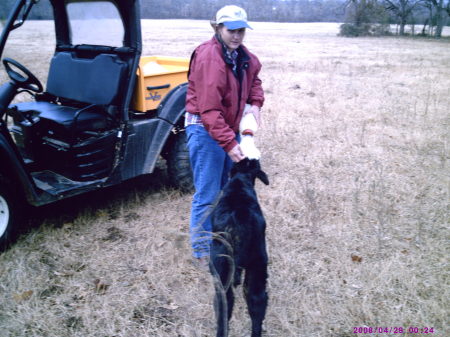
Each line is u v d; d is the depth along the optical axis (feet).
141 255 11.41
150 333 8.73
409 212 13.32
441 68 45.68
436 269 10.45
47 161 13.12
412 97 29.27
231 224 8.04
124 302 9.61
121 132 12.34
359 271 10.48
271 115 24.09
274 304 9.42
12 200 11.27
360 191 14.76
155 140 13.34
